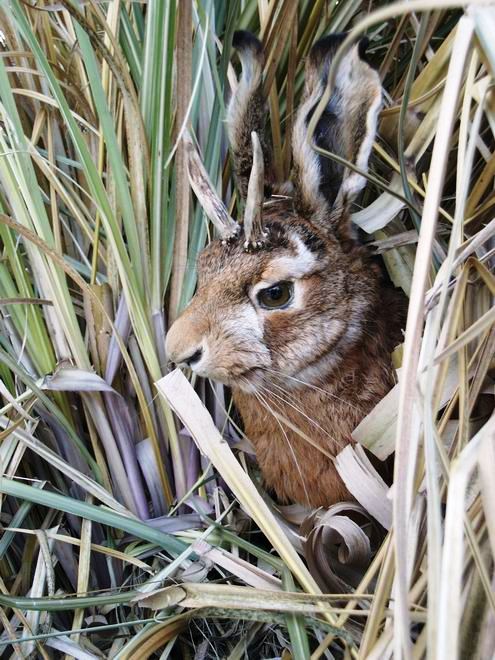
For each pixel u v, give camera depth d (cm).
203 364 26
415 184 27
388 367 28
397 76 31
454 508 17
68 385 29
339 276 27
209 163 31
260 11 30
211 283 27
